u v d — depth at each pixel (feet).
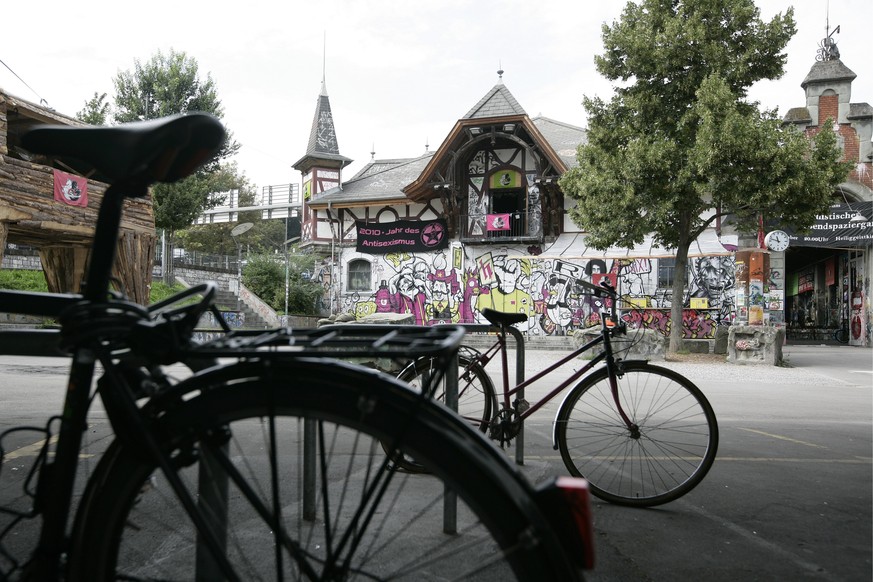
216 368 3.84
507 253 86.79
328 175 116.16
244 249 173.37
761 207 50.75
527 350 67.26
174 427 3.78
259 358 3.73
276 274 96.32
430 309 90.84
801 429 19.39
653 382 11.04
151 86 83.61
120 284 4.83
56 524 4.08
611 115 57.21
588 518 3.33
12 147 37.29
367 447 13.02
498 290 86.69
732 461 14.33
